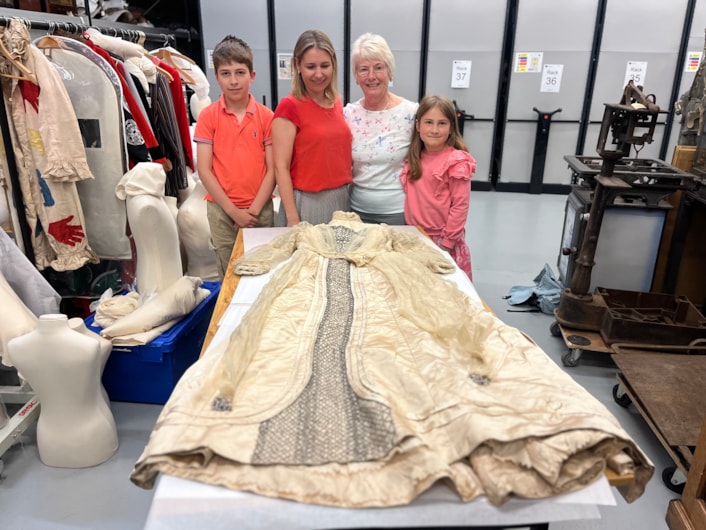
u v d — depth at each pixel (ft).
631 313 8.56
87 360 5.80
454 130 7.67
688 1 16.70
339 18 17.92
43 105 7.32
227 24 18.13
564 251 9.57
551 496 2.83
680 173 8.29
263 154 8.29
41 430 6.13
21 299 7.00
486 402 3.22
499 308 10.62
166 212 7.01
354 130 7.95
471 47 18.01
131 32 11.64
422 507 2.78
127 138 8.44
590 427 2.95
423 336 4.11
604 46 17.47
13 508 5.64
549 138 18.79
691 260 9.53
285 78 18.75
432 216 7.85
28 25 7.68
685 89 17.67
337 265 5.66
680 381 6.78
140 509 5.63
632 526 5.55
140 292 7.29
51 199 7.80
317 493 2.78
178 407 3.25
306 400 3.37
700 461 5.19
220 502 2.75
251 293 5.20
